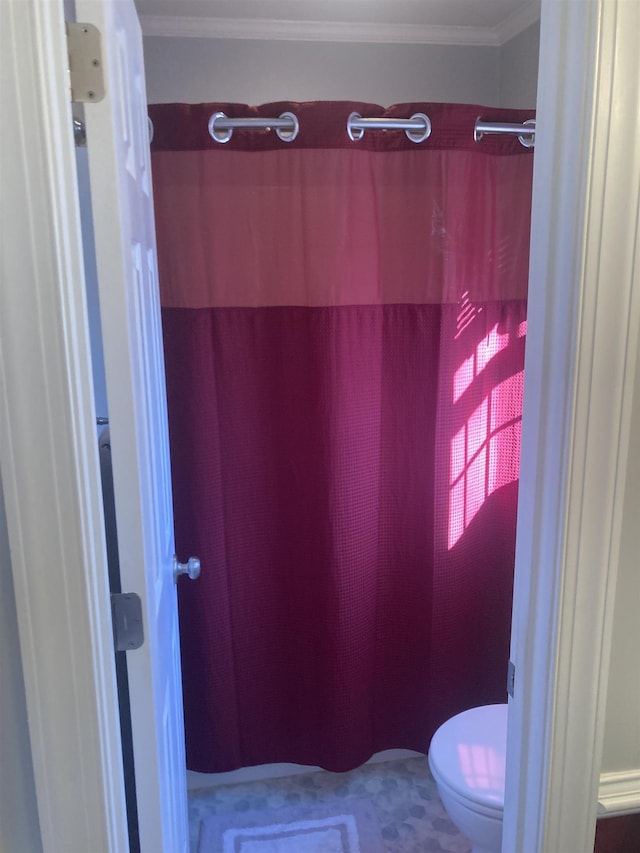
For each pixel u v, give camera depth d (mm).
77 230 863
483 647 2281
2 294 826
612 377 941
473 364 2047
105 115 906
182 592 2049
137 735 1108
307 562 2092
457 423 2061
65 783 963
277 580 2111
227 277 1896
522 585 1063
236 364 1953
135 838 1404
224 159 1827
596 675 1027
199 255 1871
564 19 885
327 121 1799
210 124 1795
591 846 1088
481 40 2396
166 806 1270
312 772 2279
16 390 849
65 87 830
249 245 1884
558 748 1040
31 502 878
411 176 1896
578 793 1062
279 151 1829
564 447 958
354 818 2064
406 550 2174
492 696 2316
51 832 979
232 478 2023
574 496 968
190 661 2094
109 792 987
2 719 903
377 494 2098
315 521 2045
